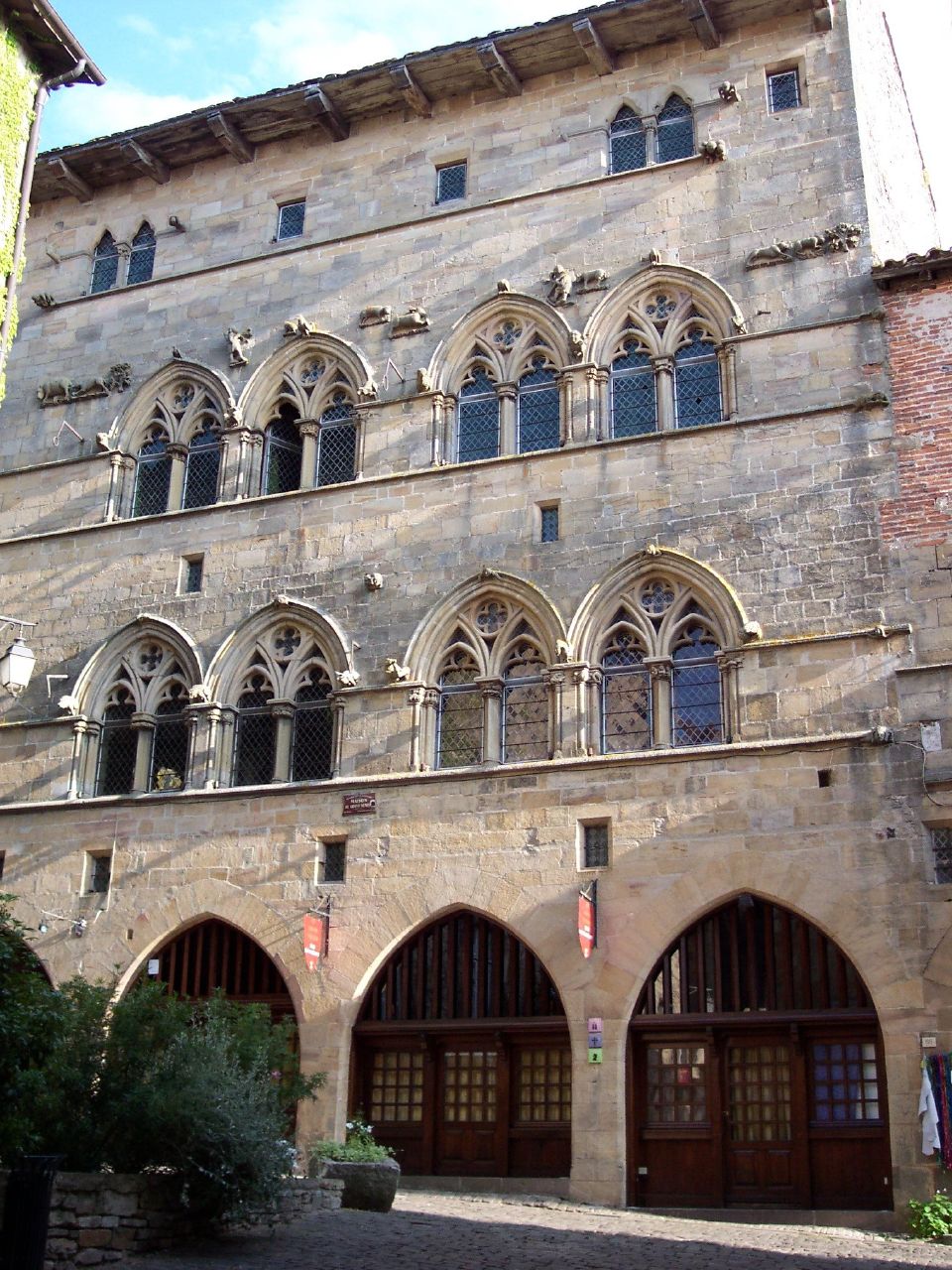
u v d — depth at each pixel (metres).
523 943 27.67
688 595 28.70
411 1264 17.73
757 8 32.38
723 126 32.22
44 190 38.53
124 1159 18.77
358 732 30.11
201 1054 19.61
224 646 31.89
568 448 30.44
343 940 28.69
